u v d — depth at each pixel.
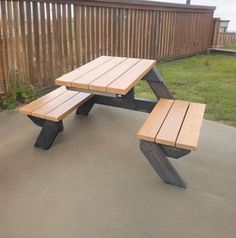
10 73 4.04
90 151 2.95
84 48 5.15
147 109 3.47
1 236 1.89
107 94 2.66
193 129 2.38
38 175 2.53
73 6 4.72
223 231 1.98
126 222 2.03
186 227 2.00
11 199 2.22
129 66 3.19
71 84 2.68
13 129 3.38
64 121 3.64
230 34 10.16
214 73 6.30
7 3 3.78
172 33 7.52
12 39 3.95
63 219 2.04
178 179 2.41
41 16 4.25
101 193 2.32
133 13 6.14
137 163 2.76
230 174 2.64
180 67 6.91
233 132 3.46
